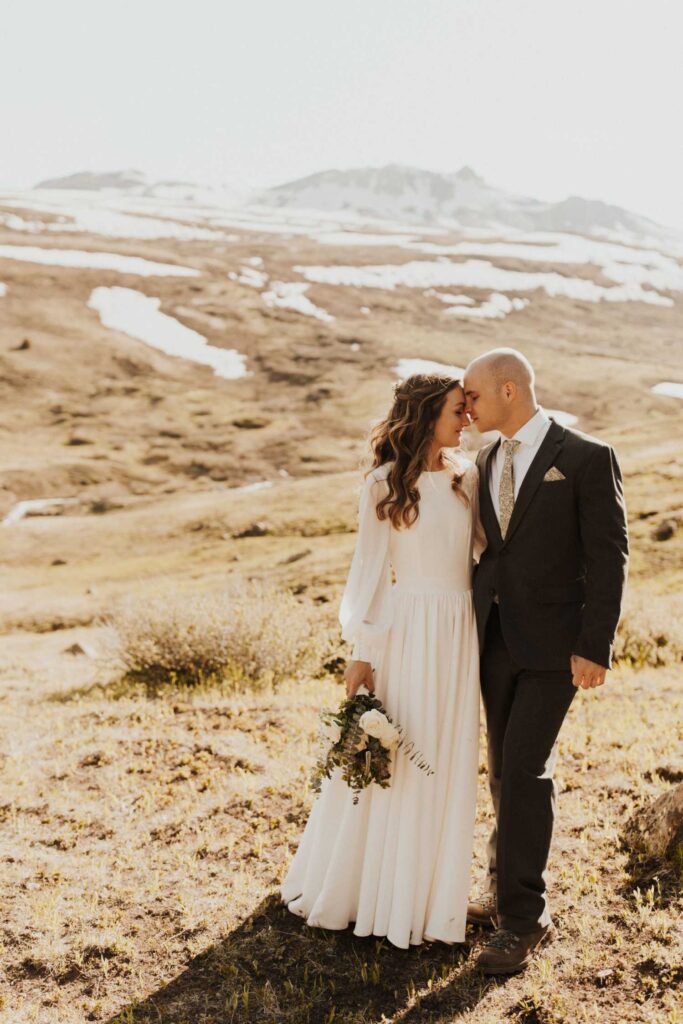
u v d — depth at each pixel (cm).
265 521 3469
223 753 676
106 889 485
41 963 420
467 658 412
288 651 1102
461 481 416
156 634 1107
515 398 393
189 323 9819
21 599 2716
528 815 391
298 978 401
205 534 3488
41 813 591
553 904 438
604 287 13562
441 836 409
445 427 402
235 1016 378
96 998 396
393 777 407
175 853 523
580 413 7844
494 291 12444
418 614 408
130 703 913
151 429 7269
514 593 395
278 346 9450
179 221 15875
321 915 421
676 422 4366
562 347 10369
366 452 422
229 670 1059
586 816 524
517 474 396
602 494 379
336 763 398
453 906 402
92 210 15988
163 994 397
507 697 412
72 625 2289
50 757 706
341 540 2927
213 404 7919
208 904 464
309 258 12962
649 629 1177
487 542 409
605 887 447
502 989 381
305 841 455
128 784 635
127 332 9338
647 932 403
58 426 7219
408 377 413
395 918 401
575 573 394
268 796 592
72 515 5075
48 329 9081
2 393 7744
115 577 2948
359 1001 383
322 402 7994
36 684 1253
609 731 686
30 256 10925
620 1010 358
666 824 467
